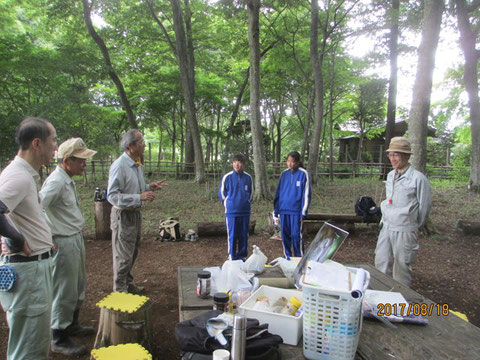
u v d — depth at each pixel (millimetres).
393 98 14422
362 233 7281
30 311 2074
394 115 14664
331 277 1835
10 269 2012
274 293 2199
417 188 3514
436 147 23922
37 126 2094
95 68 12844
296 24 14695
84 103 12930
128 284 4141
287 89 18906
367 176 17969
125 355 2082
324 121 23016
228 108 23750
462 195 11586
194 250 6113
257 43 10109
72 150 2891
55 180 2826
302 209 5129
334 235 2426
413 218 3559
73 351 2926
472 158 12367
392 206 3676
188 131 17344
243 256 5371
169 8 14664
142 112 21469
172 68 18000
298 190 5156
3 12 14734
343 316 1644
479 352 1821
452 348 1856
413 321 2105
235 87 21250
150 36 14742
